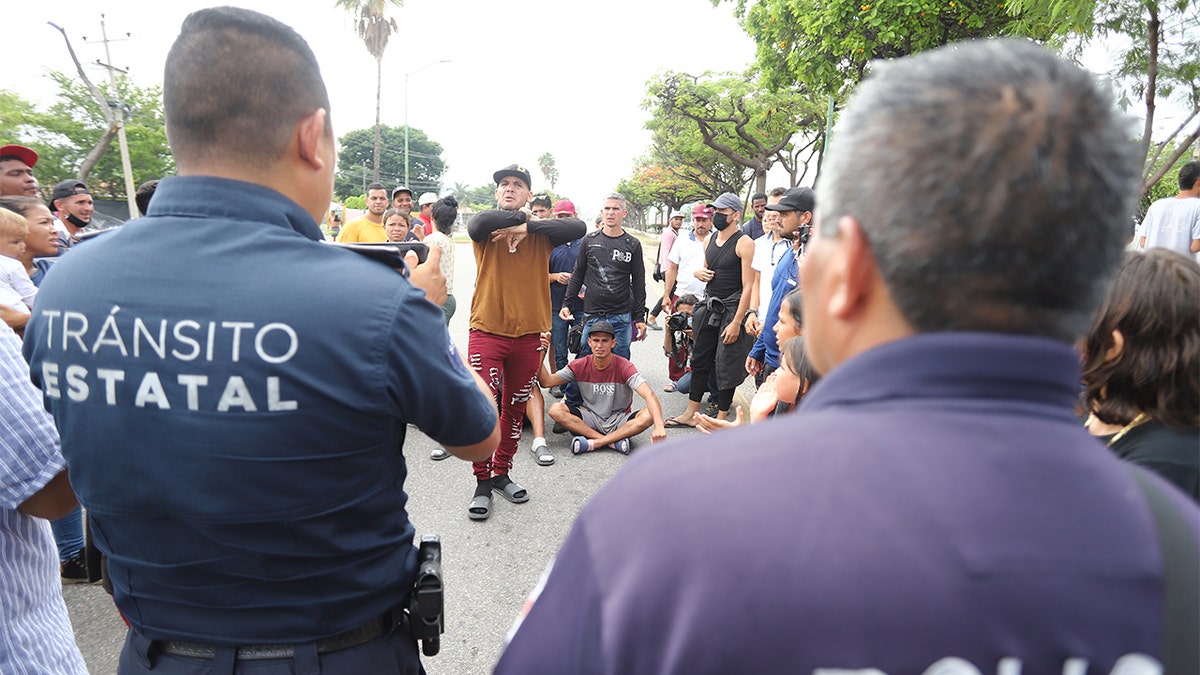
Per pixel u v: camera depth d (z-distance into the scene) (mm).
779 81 12781
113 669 2469
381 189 6703
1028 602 492
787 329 2889
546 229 3721
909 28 9562
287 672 1093
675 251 7039
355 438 1049
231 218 1061
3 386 1249
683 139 24188
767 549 505
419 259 1464
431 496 3979
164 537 1049
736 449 574
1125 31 5316
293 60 1102
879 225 563
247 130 1067
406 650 1258
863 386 579
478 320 3746
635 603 516
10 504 1273
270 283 1007
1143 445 1391
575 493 4051
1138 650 511
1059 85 548
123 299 1018
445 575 3135
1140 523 539
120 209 19781
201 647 1097
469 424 1179
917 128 549
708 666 495
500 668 623
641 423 4734
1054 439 545
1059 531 512
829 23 10055
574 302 6211
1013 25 8250
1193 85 5418
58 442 1299
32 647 1427
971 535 502
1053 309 558
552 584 604
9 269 3098
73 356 1036
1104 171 539
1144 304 1362
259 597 1067
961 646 486
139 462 1013
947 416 544
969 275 539
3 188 4312
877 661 487
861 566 496
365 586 1142
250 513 1012
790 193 4125
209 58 1048
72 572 3000
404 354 1048
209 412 984
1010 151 524
